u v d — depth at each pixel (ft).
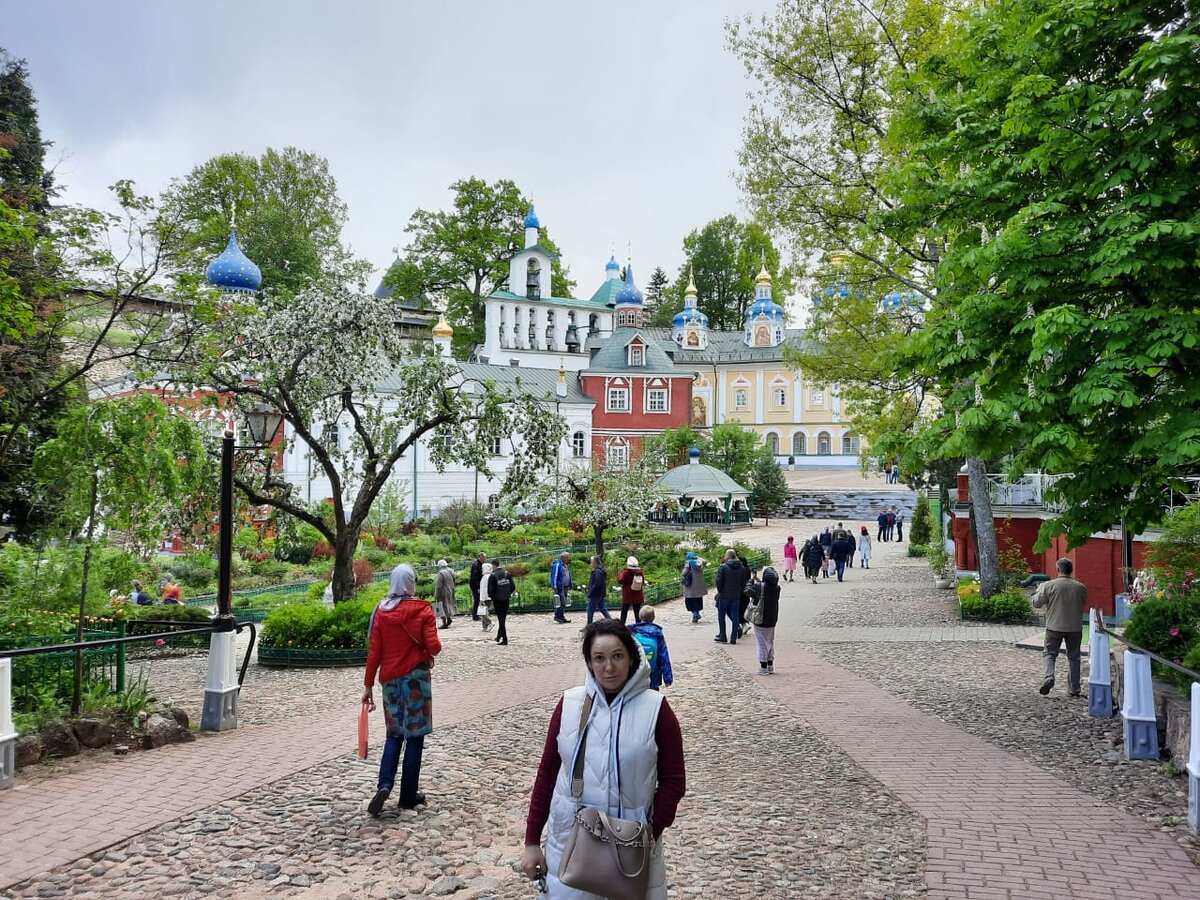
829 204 78.95
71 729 28.99
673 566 111.75
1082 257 30.94
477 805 24.91
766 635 49.88
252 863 20.29
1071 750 32.04
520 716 36.81
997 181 35.91
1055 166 33.83
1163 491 32.86
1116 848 22.13
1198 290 30.48
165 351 56.70
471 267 260.62
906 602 83.25
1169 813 24.82
